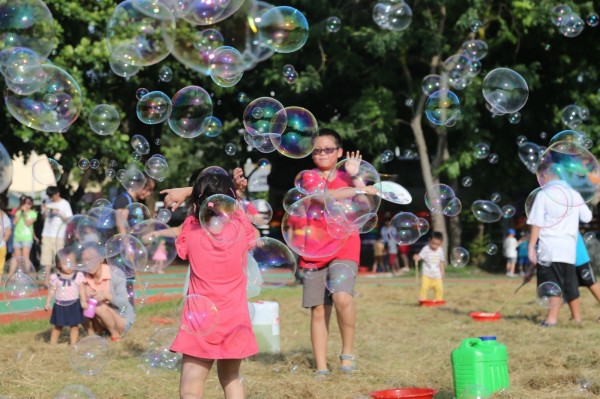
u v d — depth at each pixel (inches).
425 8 671.8
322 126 716.7
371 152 730.8
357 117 721.0
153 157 298.5
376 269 836.6
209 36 271.3
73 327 286.2
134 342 277.7
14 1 238.1
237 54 260.4
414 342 281.9
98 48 580.1
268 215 248.1
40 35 243.8
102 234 274.8
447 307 409.1
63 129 261.4
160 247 242.4
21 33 242.4
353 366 229.0
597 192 329.4
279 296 474.0
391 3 350.3
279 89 759.7
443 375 220.1
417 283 591.5
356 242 227.0
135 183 311.0
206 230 155.9
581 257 330.0
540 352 252.4
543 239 319.0
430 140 848.3
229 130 846.5
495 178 812.6
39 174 666.8
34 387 210.5
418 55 744.3
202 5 247.6
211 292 152.9
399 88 780.6
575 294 320.8
